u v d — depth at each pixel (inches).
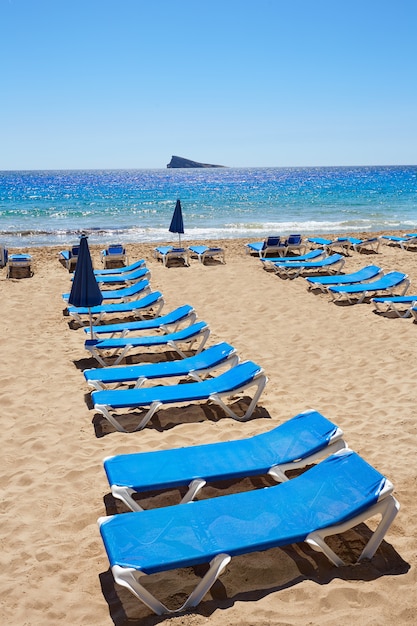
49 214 1279.5
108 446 194.4
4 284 458.3
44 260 578.2
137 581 109.7
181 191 2377.0
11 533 146.5
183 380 262.7
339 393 239.1
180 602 121.0
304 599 118.3
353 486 133.5
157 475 147.0
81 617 116.8
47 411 223.5
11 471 178.5
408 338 307.0
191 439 199.9
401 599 117.6
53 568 132.7
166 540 117.8
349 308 376.2
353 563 133.2
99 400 202.2
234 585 126.4
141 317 358.9
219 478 147.9
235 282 462.9
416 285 445.4
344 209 1350.9
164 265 543.8
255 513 129.2
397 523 146.5
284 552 138.9
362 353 288.2
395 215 1195.9
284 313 368.5
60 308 385.7
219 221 1107.9
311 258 530.3
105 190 2551.7
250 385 213.6
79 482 171.3
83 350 299.6
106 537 118.7
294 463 156.4
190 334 279.9
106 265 550.3
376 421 209.5
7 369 268.4
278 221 1101.7
